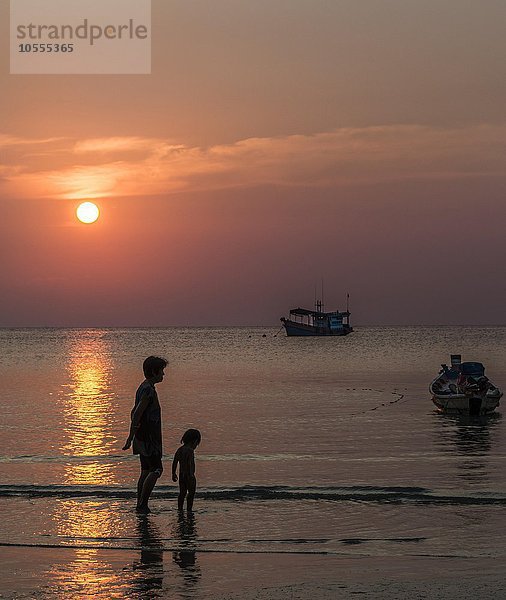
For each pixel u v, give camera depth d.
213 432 25.92
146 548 11.90
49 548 11.95
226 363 79.19
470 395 30.44
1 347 140.50
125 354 105.19
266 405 35.59
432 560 11.14
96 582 10.30
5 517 13.97
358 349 117.50
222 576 10.52
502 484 16.61
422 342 153.38
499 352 100.25
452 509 14.32
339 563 11.06
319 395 41.03
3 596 9.78
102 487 16.66
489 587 9.90
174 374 61.31
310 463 19.69
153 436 14.28
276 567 10.91
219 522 13.51
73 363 79.81
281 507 14.64
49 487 16.67
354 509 14.41
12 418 30.17
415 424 27.97
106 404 35.88
